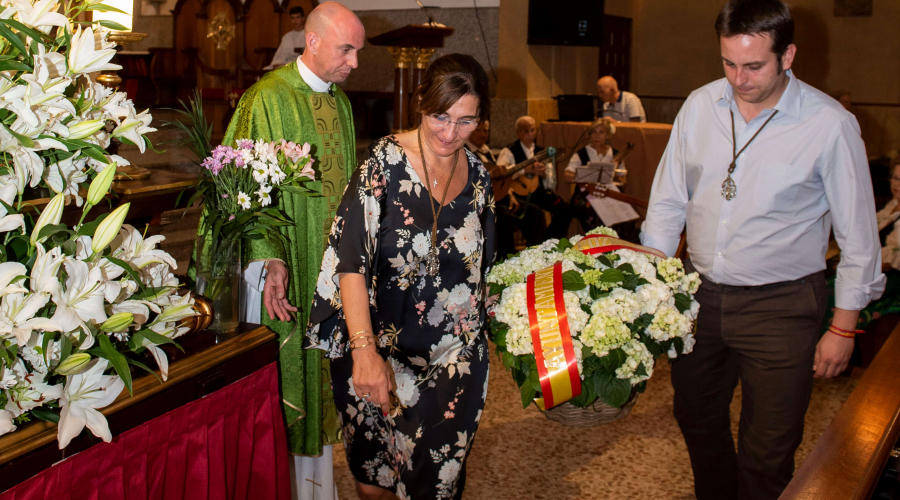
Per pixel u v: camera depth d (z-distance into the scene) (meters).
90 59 1.29
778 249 2.04
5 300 1.13
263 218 1.85
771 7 1.83
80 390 1.32
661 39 10.86
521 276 1.94
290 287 2.16
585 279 1.84
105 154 1.44
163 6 8.98
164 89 8.16
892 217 4.10
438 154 1.72
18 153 1.23
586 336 1.74
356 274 1.70
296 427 2.24
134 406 1.46
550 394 1.76
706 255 2.16
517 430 3.12
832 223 2.06
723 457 2.38
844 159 1.95
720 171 2.10
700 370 2.26
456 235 1.81
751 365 2.13
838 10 9.54
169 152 4.47
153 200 1.81
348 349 1.93
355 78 8.64
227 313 1.79
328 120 2.28
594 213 5.47
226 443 1.71
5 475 1.23
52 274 1.18
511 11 8.16
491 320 1.95
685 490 2.67
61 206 1.23
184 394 1.58
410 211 1.76
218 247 1.78
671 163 2.26
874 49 9.41
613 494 2.63
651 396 3.52
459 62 1.61
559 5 8.20
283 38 7.88
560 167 6.33
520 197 5.55
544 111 8.51
